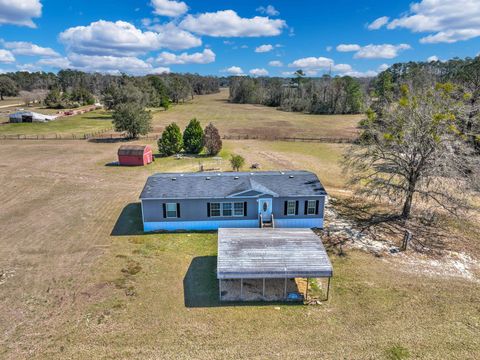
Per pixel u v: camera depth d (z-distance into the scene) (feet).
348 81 355.77
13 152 147.43
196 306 48.75
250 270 49.06
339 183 104.83
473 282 54.75
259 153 146.51
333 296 51.24
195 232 72.38
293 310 48.14
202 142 143.54
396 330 44.19
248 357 39.78
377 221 77.05
